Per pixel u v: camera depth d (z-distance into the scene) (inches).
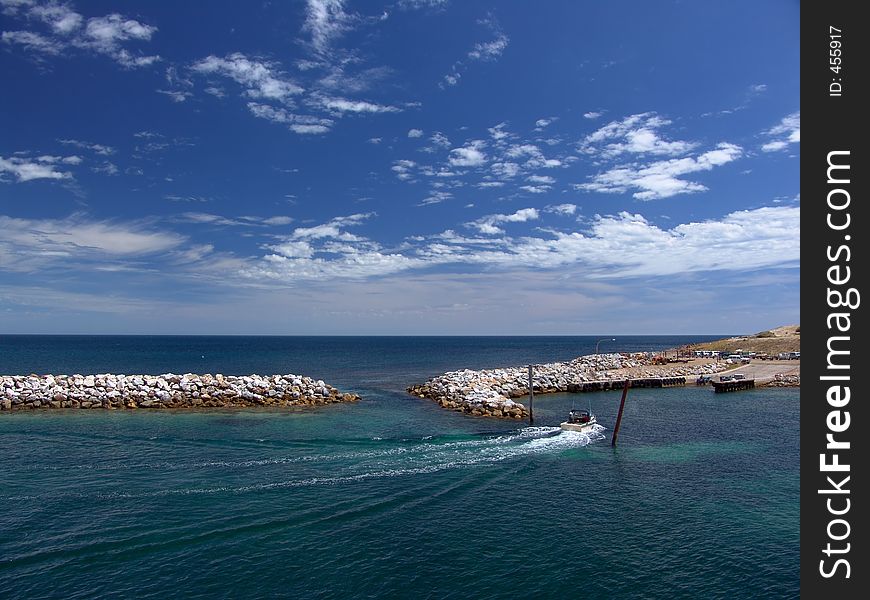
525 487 1182.9
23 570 781.3
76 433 1670.8
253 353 7406.5
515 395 2655.0
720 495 1140.5
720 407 2348.7
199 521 959.6
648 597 746.8
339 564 820.0
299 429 1770.4
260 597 729.0
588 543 906.1
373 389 2938.0
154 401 2158.0
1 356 6215.6
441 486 1176.2
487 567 821.9
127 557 825.5
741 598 745.0
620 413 1599.4
